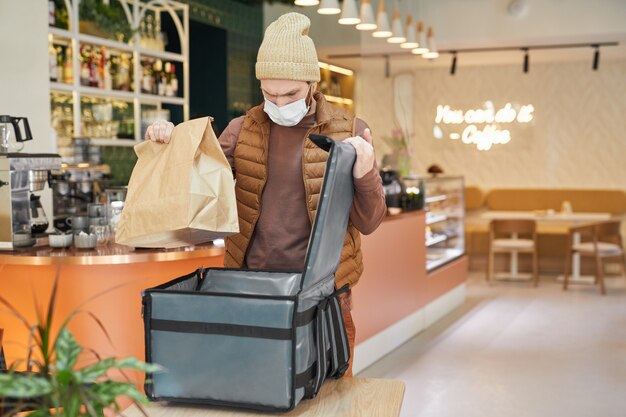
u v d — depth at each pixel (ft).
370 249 20.25
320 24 27.99
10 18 18.15
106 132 22.36
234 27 28.50
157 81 24.36
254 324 5.91
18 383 4.19
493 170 40.27
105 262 13.16
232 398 6.03
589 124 38.83
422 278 24.68
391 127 29.58
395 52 29.78
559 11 30.25
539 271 37.01
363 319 19.85
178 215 6.80
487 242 37.68
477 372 19.89
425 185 26.17
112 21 22.26
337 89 28.04
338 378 6.97
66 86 20.45
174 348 6.10
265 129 8.34
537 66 39.32
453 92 40.55
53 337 13.46
